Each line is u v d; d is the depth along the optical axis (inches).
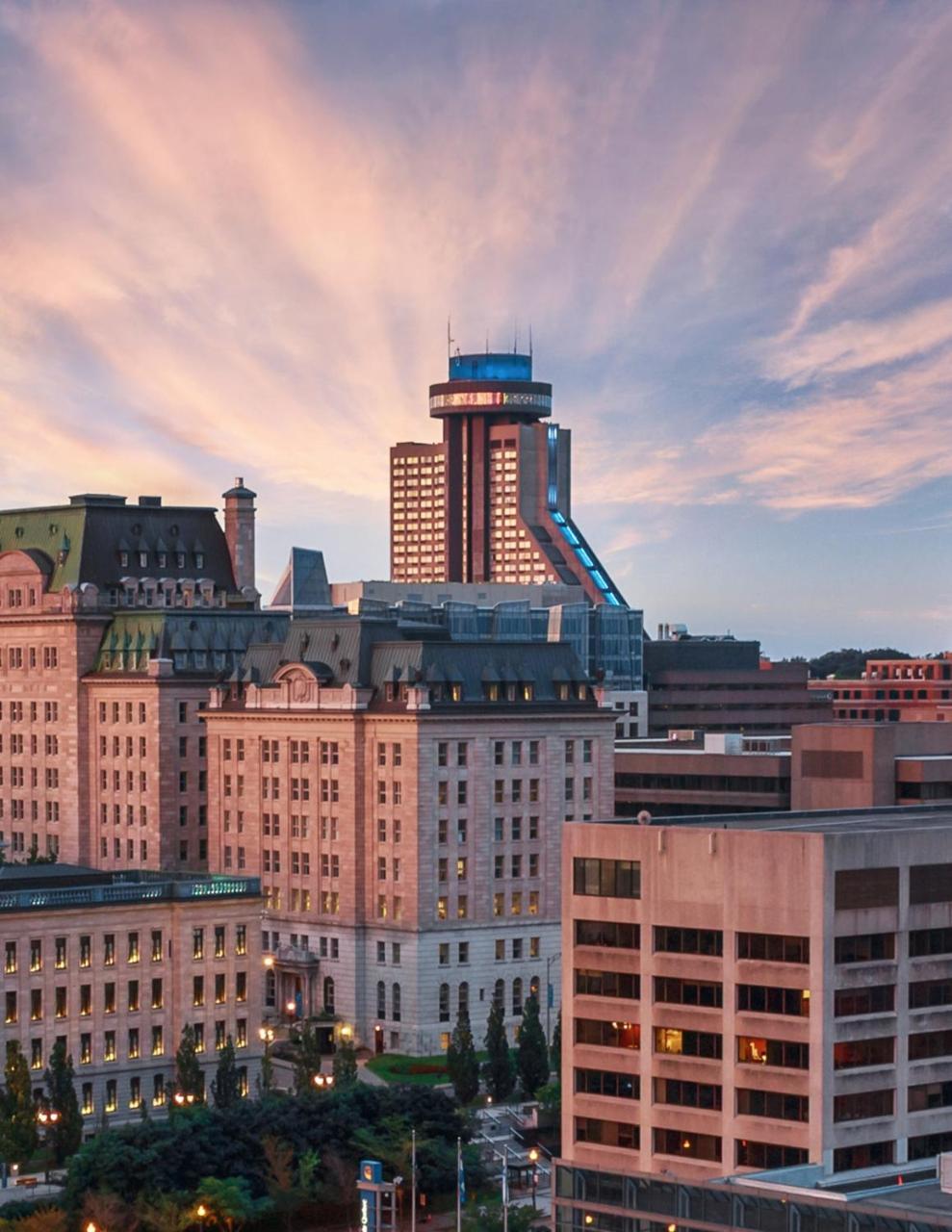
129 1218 6786.4
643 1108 6087.6
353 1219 7199.8
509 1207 6825.8
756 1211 5093.5
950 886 5984.3
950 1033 5974.4
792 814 6889.8
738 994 5940.0
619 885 6161.4
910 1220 4790.8
